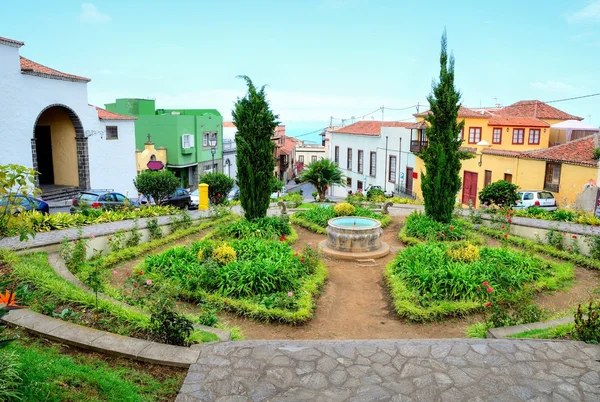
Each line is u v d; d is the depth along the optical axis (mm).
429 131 13664
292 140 68500
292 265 9422
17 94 20250
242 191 13352
